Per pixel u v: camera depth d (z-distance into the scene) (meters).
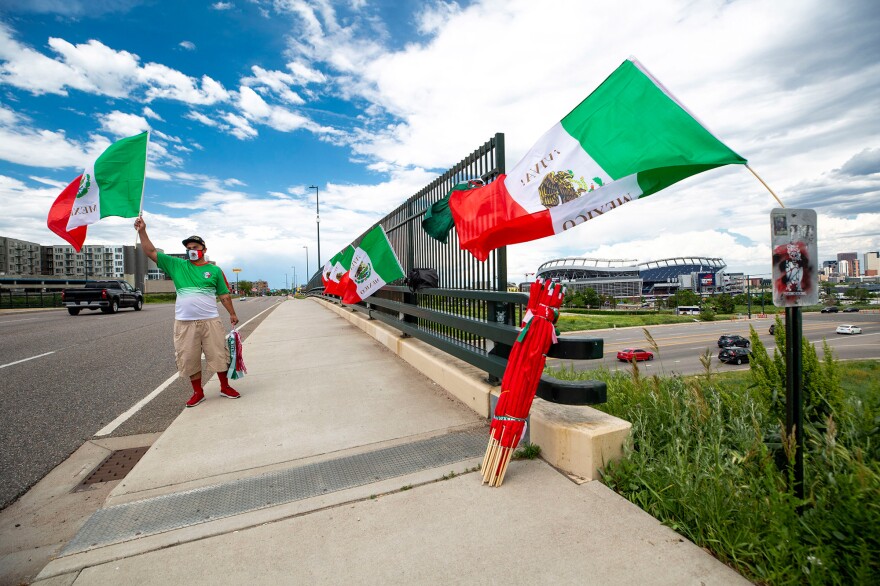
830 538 1.65
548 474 2.54
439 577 1.71
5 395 5.25
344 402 4.27
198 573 1.81
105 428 4.03
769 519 1.78
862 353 37.34
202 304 4.30
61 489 2.83
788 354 1.92
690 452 2.60
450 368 4.50
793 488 1.93
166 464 2.95
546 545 1.87
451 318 4.45
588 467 2.44
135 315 19.52
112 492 2.58
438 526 2.06
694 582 1.62
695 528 1.94
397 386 4.81
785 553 1.60
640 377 3.65
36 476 3.03
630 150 2.17
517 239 2.71
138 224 4.11
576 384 2.65
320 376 5.42
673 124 2.05
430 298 5.62
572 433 2.53
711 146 1.92
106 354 8.27
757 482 2.06
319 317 14.95
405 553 1.87
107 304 20.64
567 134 2.45
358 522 2.14
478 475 2.57
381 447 3.11
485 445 3.04
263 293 139.50
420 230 6.25
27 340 10.41
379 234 6.29
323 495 2.43
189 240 4.27
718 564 1.72
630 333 58.78
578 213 2.41
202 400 4.49
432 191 5.71
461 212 3.11
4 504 2.65
